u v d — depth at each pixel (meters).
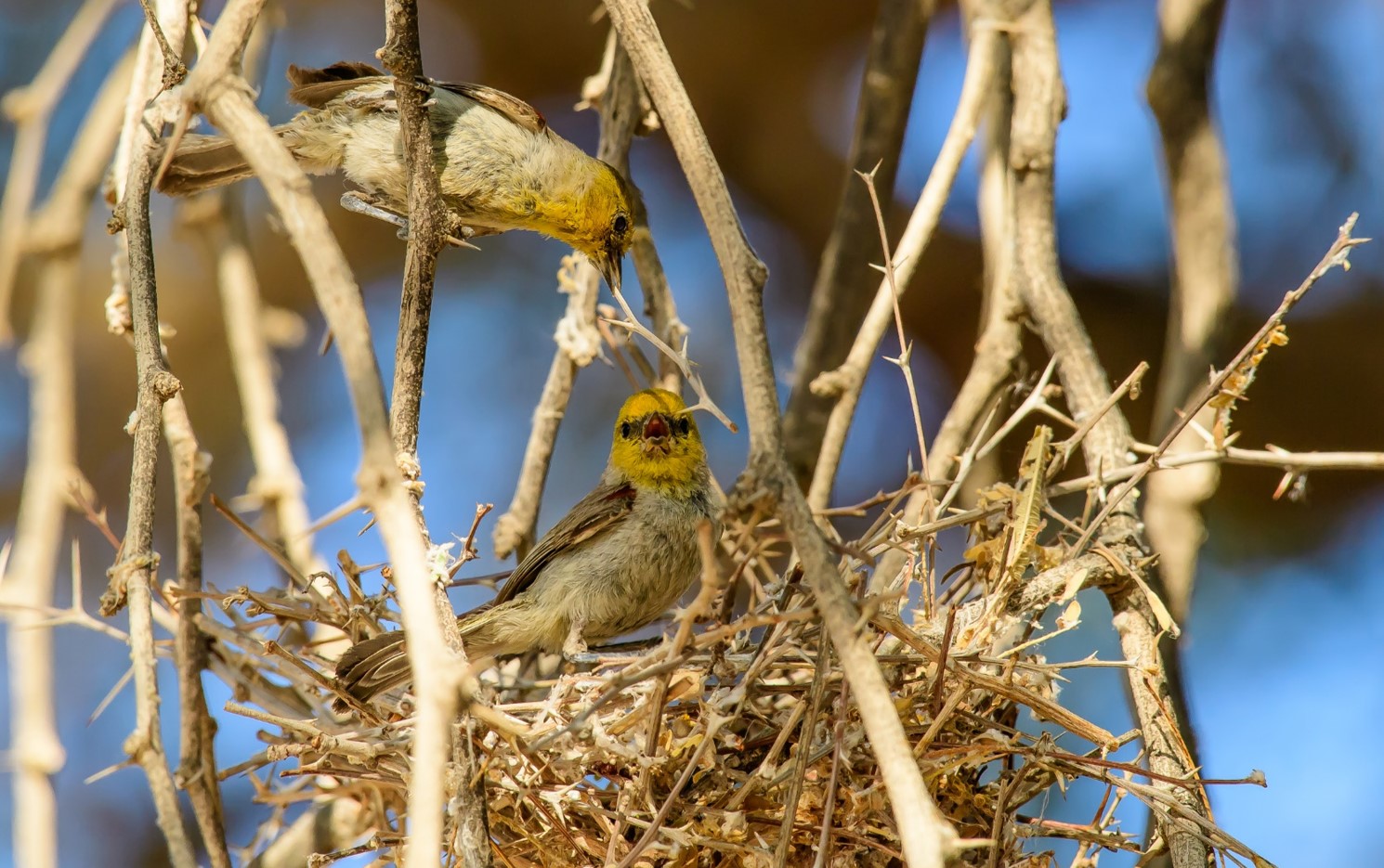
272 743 9.16
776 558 12.30
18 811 9.36
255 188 16.41
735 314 5.47
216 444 16.33
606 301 16.20
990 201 11.49
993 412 9.88
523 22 16.92
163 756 6.52
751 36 16.98
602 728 7.67
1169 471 10.04
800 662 7.96
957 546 14.08
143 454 6.81
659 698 7.41
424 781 4.16
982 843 4.71
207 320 16.47
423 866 4.05
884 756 4.73
